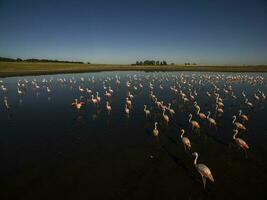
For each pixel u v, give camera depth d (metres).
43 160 21.80
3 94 52.94
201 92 56.50
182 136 26.48
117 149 23.83
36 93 54.50
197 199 16.52
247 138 26.45
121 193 17.22
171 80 81.69
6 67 114.69
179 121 32.47
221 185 17.97
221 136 27.06
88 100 46.22
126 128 29.67
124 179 18.81
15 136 27.34
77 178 19.00
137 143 25.20
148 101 45.53
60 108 39.66
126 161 21.47
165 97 50.03
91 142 25.58
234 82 75.31
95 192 17.33
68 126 30.59
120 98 48.62
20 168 20.48
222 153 22.88
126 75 103.38
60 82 73.69
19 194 17.19
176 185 18.00
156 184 18.16
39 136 27.31
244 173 19.48
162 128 29.62
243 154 22.66
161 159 21.78
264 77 94.50
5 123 31.97
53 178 19.02
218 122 32.16
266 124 31.22
